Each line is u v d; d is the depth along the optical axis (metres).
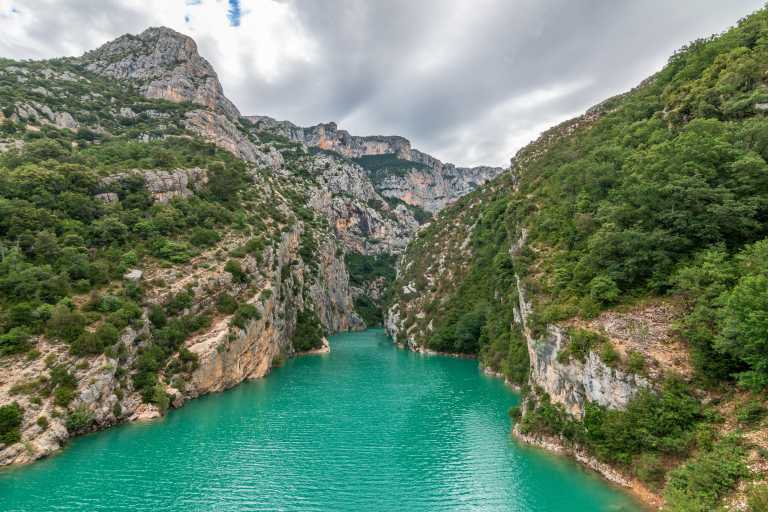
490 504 26.55
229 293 64.00
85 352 41.03
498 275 78.88
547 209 58.53
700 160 32.56
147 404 45.41
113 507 26.77
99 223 56.06
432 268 116.75
